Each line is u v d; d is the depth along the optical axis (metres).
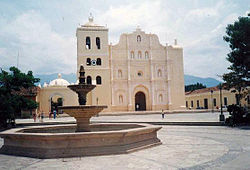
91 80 48.50
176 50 55.50
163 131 17.97
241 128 18.89
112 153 9.12
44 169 7.37
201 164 7.77
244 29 21.61
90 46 49.25
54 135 8.75
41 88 44.31
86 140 9.09
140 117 36.12
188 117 33.19
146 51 54.06
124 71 52.47
